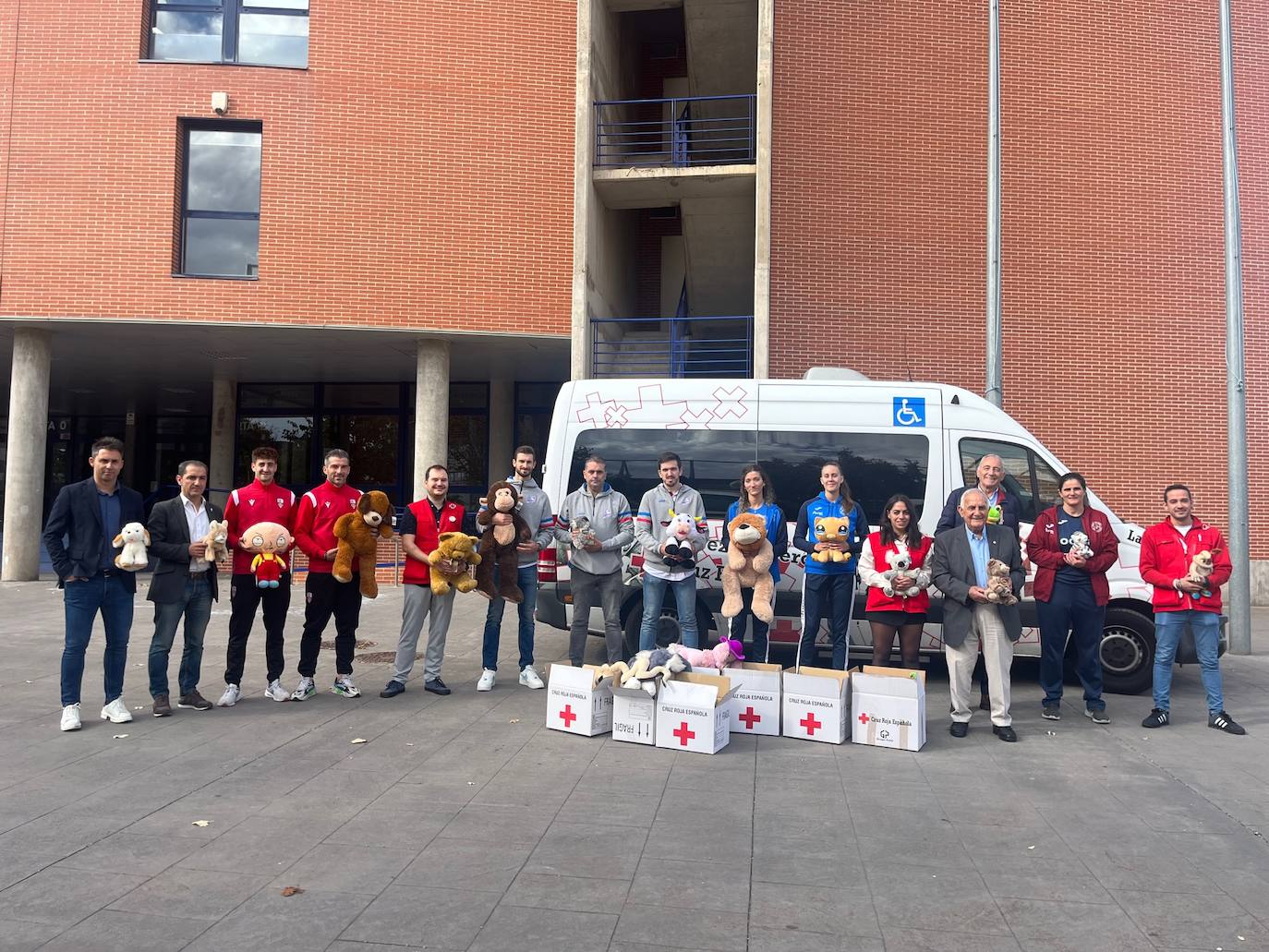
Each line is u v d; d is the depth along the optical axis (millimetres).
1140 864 3803
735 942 3070
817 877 3615
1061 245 14055
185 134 13734
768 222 13000
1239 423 9883
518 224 13688
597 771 5027
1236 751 5656
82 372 18016
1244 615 9680
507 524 7023
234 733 5742
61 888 3439
